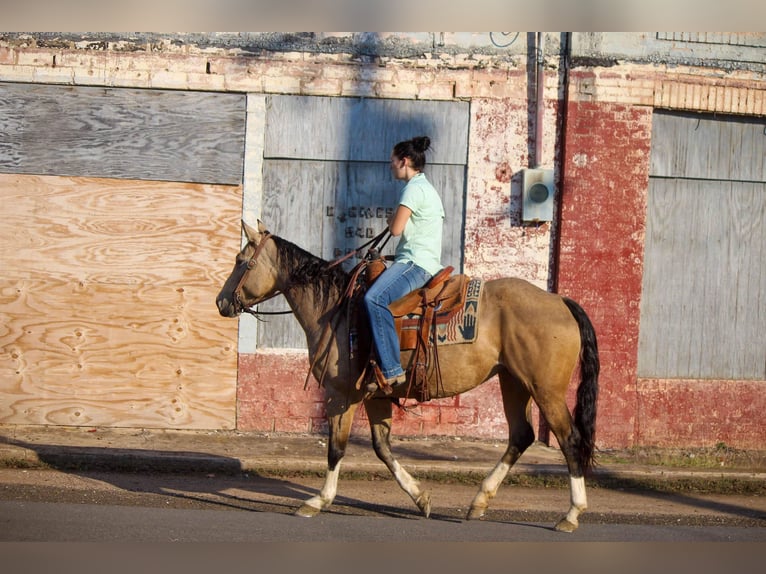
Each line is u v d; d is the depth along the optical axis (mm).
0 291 9523
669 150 9984
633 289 9750
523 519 6941
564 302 6520
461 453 9125
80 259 9586
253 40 9633
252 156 9648
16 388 9539
